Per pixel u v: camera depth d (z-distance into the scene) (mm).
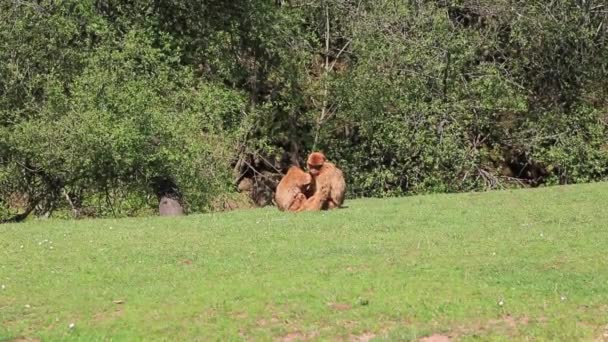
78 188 49750
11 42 46562
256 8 59906
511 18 62469
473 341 19406
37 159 46094
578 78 63250
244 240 28891
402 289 22297
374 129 60781
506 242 27688
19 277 24719
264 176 65750
